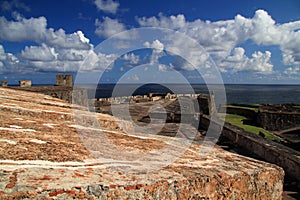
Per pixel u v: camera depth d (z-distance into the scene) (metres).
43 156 2.67
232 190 2.83
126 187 2.22
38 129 3.92
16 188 1.95
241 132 10.06
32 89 17.89
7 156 2.51
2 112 5.23
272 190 3.19
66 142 3.36
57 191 1.99
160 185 2.38
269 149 7.82
